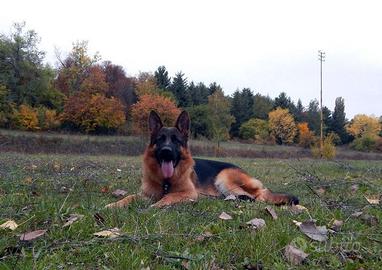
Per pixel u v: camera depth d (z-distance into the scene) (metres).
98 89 16.50
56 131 14.17
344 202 1.50
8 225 1.00
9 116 13.39
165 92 18.19
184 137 1.77
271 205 1.51
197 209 1.40
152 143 1.75
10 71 14.47
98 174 2.49
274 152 11.87
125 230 1.03
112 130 14.79
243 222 1.18
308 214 1.30
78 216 1.10
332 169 3.88
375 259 0.90
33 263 0.77
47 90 15.30
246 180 1.82
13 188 1.70
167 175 1.66
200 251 0.90
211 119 15.89
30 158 4.53
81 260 0.83
